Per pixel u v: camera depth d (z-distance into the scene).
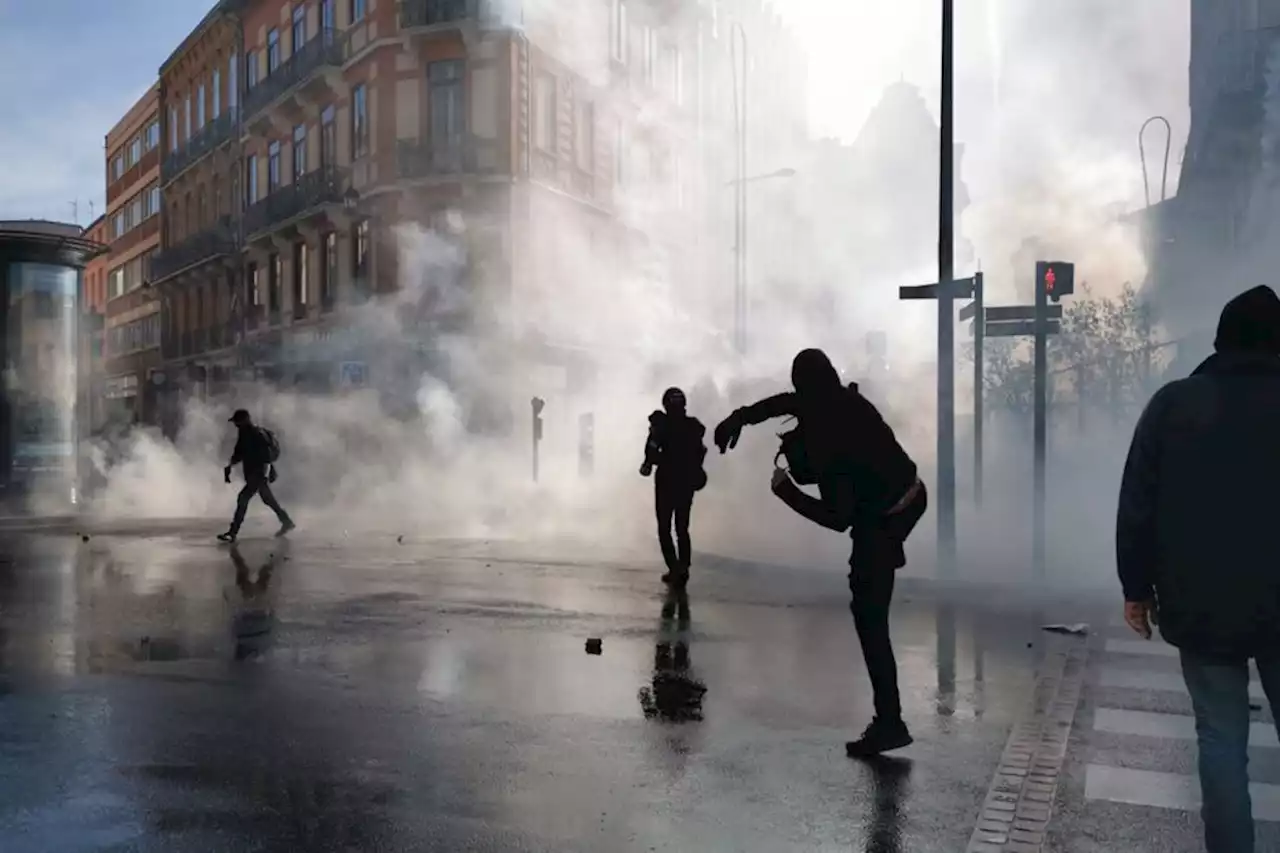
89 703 6.41
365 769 5.23
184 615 9.40
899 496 5.60
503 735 5.80
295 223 35.91
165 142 51.19
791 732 5.89
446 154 31.19
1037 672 7.31
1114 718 6.20
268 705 6.38
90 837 4.36
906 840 4.38
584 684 6.93
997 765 5.34
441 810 4.69
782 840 4.38
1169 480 3.81
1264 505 3.70
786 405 5.75
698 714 6.23
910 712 6.32
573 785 5.02
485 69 31.09
